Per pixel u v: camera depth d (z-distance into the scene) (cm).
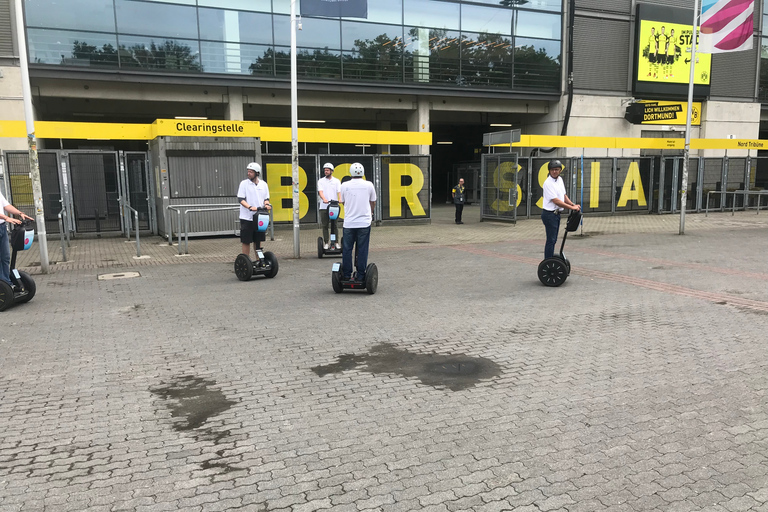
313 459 335
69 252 1276
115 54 1809
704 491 294
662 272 941
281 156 1667
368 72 2131
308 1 1154
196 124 1453
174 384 460
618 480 306
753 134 2783
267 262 939
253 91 2050
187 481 312
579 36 2425
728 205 2294
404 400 421
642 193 2152
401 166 1838
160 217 1546
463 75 2267
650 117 2442
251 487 305
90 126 1507
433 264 1066
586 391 432
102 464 332
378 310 702
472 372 479
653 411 394
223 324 643
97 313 705
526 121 2664
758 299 733
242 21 1948
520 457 333
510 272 967
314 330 613
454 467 323
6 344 575
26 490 304
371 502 289
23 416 400
